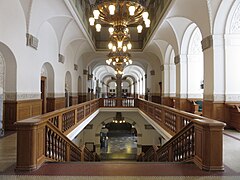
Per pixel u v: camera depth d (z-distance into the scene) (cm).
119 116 1775
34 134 334
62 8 830
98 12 675
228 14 723
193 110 1046
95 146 1762
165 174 317
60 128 593
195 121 356
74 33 1180
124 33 775
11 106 695
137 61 2181
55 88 1105
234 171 332
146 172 324
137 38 1797
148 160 922
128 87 4747
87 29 1252
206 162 333
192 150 387
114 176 309
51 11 836
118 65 1209
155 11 1146
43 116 392
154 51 1614
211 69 764
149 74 2073
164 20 962
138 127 1764
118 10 710
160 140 1603
